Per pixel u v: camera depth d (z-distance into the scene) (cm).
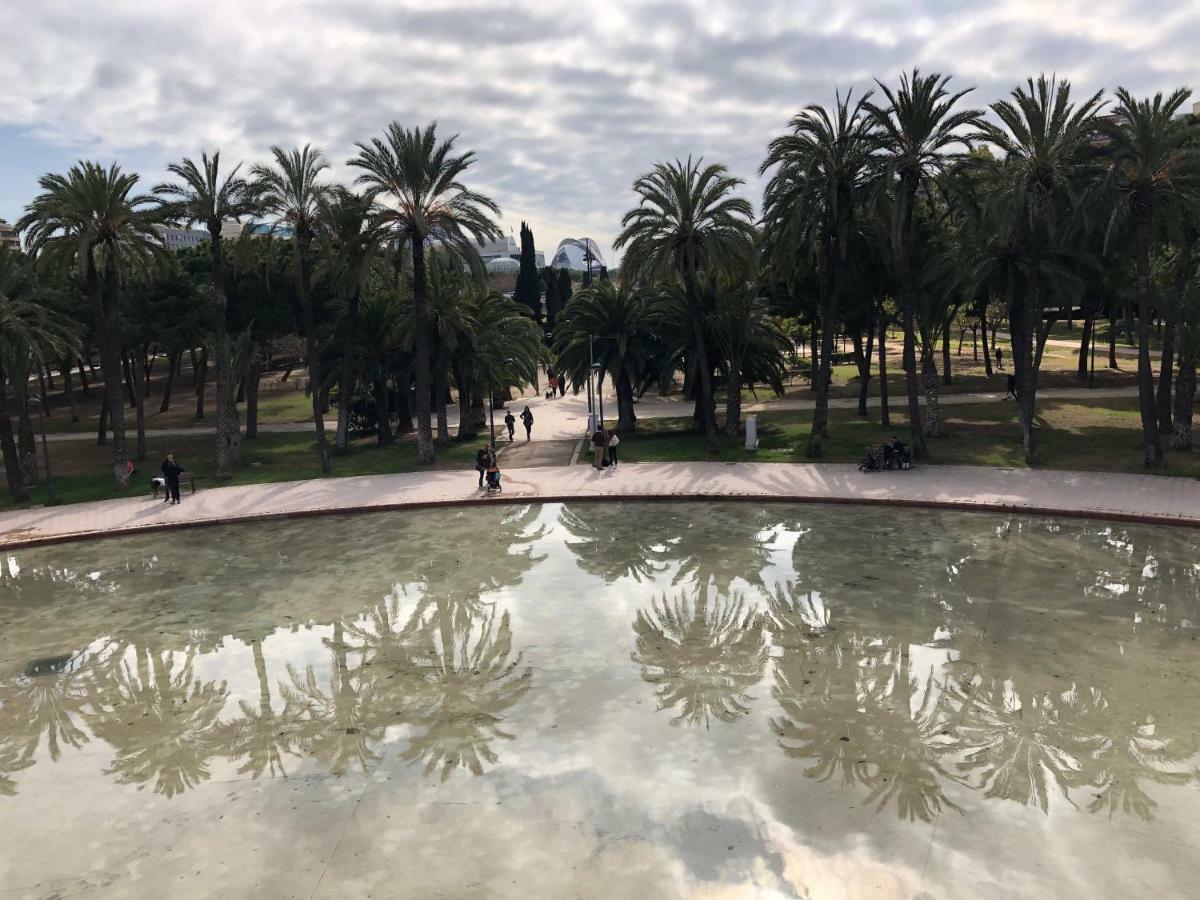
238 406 6003
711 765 1010
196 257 4578
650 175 3134
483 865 833
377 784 997
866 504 2344
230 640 1515
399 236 3209
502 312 4247
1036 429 3319
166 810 961
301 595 1766
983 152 4319
